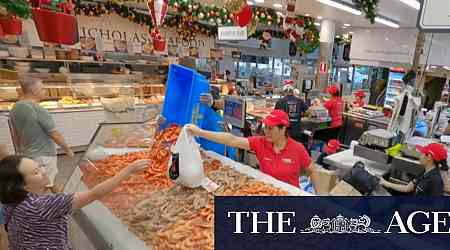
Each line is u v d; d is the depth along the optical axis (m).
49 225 1.55
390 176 2.80
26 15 2.25
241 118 3.66
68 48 6.61
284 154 2.41
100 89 6.14
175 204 1.69
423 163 2.54
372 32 7.72
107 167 2.13
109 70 6.99
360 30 7.94
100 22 7.77
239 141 2.43
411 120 3.36
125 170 1.63
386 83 9.41
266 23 7.11
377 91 9.62
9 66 5.61
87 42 7.50
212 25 9.21
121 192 1.87
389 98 8.52
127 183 1.92
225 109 3.88
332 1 5.57
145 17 8.16
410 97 3.30
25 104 3.13
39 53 6.01
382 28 8.22
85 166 2.36
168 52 9.09
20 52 5.73
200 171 1.82
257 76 14.18
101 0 7.31
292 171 2.39
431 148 2.48
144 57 8.52
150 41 8.62
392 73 8.42
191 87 2.36
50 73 5.72
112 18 7.94
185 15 6.51
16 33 2.35
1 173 1.54
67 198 1.54
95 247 1.71
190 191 1.81
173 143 2.14
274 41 15.29
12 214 1.56
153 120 2.89
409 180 2.67
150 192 1.84
